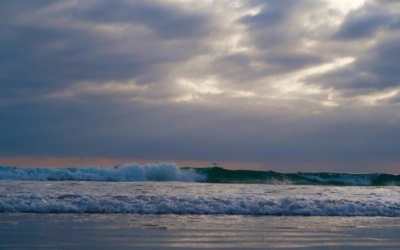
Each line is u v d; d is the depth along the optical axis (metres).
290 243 8.33
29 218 10.77
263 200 13.69
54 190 16.11
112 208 12.28
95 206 12.24
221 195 15.42
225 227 10.14
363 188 23.03
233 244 8.08
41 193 14.28
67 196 13.30
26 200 12.42
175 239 8.43
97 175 25.50
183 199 13.30
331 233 9.72
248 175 29.59
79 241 8.05
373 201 14.65
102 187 18.42
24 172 24.38
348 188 22.34
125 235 8.74
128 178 26.11
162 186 20.14
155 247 7.64
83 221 10.51
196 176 28.41
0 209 11.83
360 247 8.12
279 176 30.16
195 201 13.20
